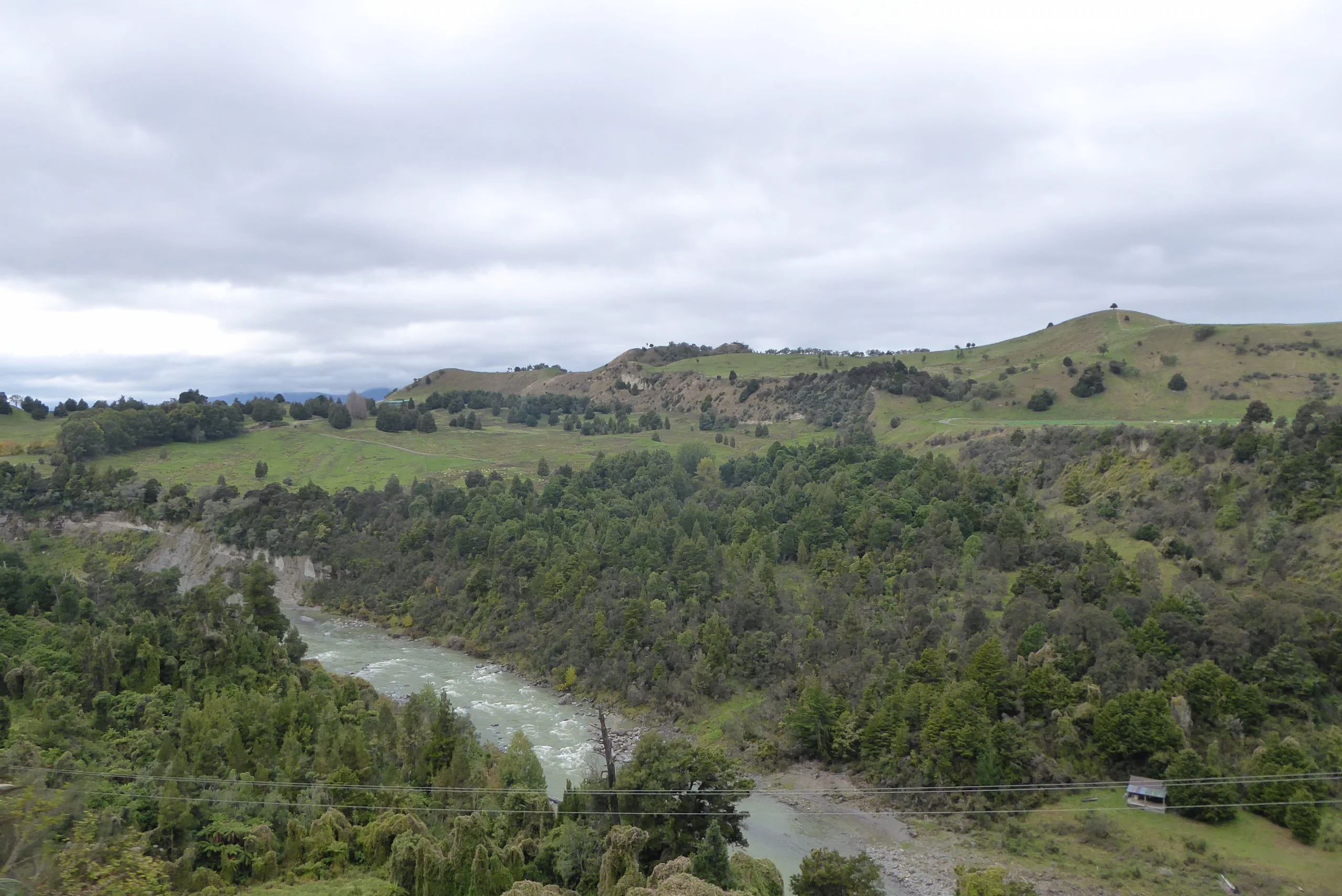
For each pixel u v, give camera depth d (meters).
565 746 97.19
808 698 92.81
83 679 76.88
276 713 76.44
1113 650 84.38
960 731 79.88
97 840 45.47
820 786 86.56
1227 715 76.44
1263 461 107.81
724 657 107.75
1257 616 84.06
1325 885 63.38
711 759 65.50
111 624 88.19
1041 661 86.81
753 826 79.38
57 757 64.25
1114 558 105.25
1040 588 101.19
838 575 121.88
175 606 102.56
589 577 132.62
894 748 84.75
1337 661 77.88
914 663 91.62
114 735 71.12
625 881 52.72
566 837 59.72
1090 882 67.00
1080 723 80.50
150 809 59.09
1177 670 81.06
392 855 58.97
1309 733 75.00
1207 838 69.88
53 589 97.06
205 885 54.03
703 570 128.25
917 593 109.50
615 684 112.62
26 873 37.81
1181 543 104.81
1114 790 76.50
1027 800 77.06
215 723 70.38
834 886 57.34
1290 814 68.62
